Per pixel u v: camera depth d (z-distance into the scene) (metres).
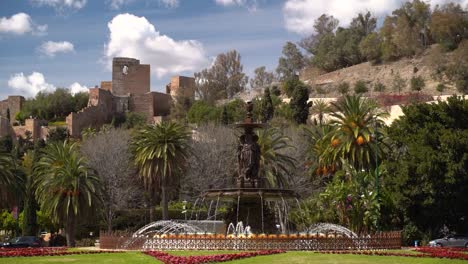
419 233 52.44
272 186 73.06
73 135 149.88
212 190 35.09
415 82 165.38
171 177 73.00
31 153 110.50
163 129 72.88
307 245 30.27
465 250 34.84
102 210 75.56
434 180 51.44
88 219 69.94
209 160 91.06
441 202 51.78
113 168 87.31
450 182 50.84
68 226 67.88
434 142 53.44
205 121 136.12
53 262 25.64
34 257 28.84
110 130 114.31
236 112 132.75
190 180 90.00
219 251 29.31
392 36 198.62
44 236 81.38
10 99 180.62
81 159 69.06
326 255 27.39
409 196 51.69
